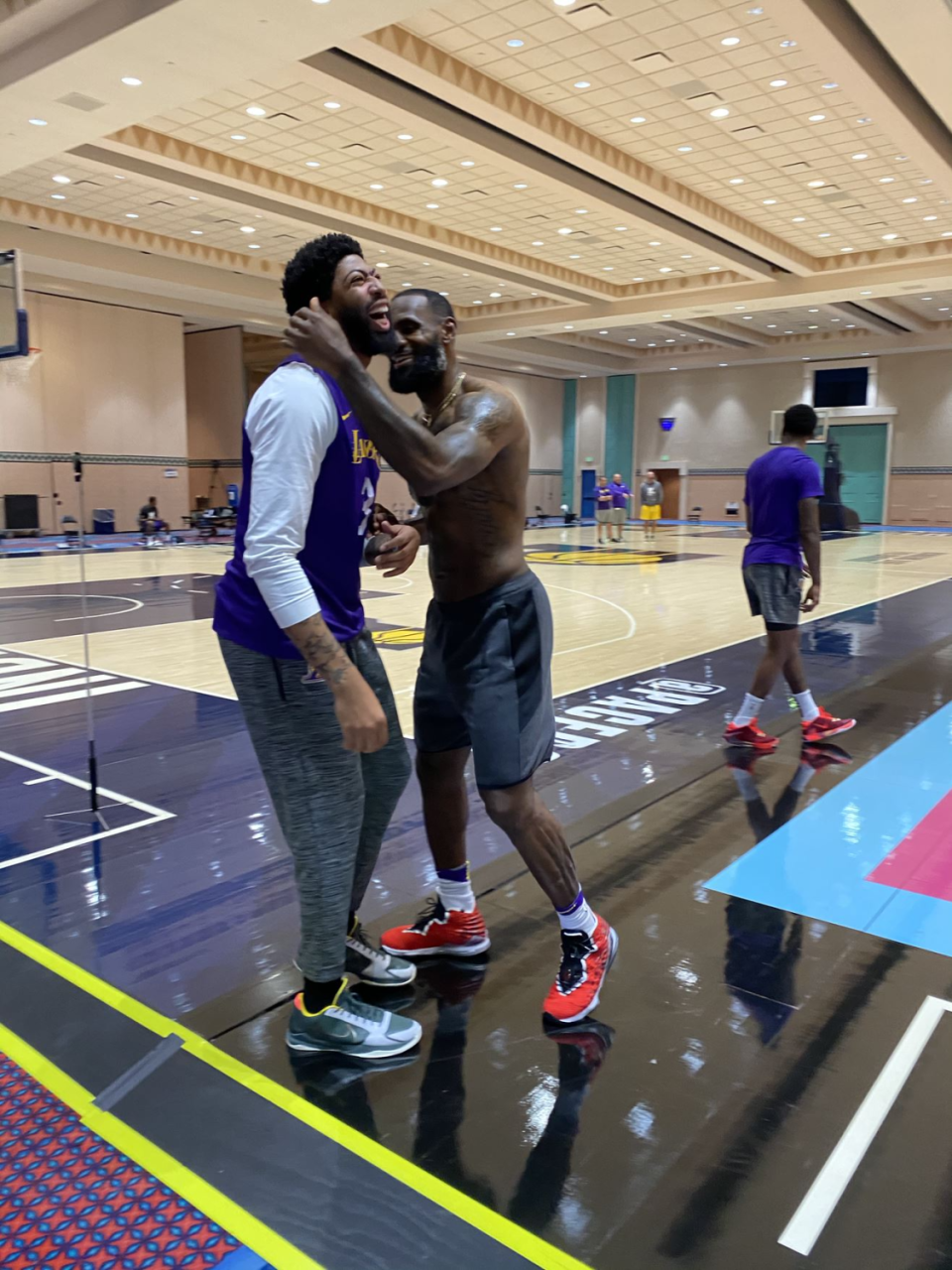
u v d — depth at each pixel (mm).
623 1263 1414
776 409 30516
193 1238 1467
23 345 4352
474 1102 1817
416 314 1934
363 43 9133
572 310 23016
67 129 10648
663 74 10297
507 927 2617
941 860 3129
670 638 8133
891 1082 1895
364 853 2188
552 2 8758
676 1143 1700
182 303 22047
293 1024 1997
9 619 9227
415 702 2293
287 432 1647
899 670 6613
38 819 3600
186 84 9367
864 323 25031
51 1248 1445
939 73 9633
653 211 15859
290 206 15492
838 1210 1531
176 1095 1835
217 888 2943
